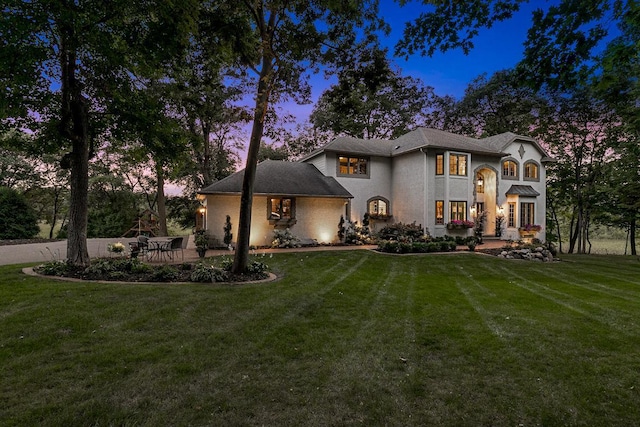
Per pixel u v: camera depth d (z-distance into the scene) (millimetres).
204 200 18172
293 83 9445
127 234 24031
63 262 9078
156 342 4418
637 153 16094
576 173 23094
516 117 25094
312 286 8078
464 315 5977
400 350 4387
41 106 8711
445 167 19094
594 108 21016
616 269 12547
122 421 2768
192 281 8266
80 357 3898
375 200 21359
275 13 9117
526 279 9945
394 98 30219
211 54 9453
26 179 23609
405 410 3045
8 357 3838
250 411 2967
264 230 16859
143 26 8289
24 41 7137
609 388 3473
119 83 9406
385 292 7715
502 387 3479
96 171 24203
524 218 21359
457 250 16484
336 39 9812
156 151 10555
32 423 2688
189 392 3246
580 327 5344
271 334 4828
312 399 3189
